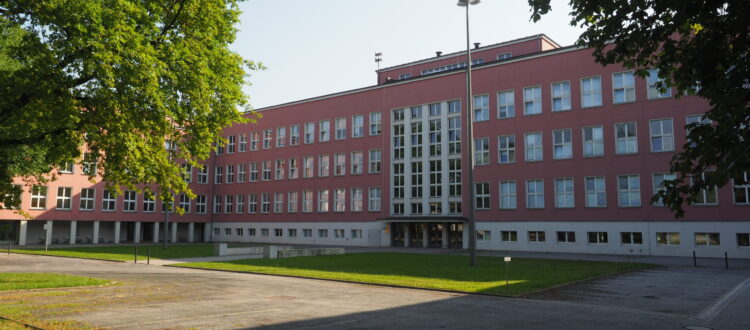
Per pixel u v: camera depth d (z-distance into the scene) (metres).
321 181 54.25
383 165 49.47
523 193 40.66
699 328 10.22
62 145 15.18
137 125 14.91
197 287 16.59
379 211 49.28
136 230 55.88
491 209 42.12
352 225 51.09
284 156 58.03
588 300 13.88
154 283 17.70
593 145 37.94
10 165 24.89
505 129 42.03
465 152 44.03
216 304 12.95
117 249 40.81
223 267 23.94
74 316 11.01
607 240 36.69
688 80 7.05
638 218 35.59
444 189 45.03
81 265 25.69
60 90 14.43
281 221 57.31
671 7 6.44
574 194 38.34
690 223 33.62
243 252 34.75
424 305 12.91
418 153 47.22
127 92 14.39
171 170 16.94
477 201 42.94
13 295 14.19
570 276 19.28
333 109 54.19
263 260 28.52
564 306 12.86
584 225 37.66
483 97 43.59
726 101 6.36
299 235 55.47
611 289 16.17
